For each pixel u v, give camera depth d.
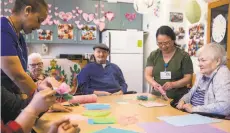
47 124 1.18
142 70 4.87
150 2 3.18
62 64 2.78
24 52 1.55
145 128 1.19
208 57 1.66
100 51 2.83
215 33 3.10
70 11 4.76
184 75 2.32
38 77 2.37
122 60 4.71
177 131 1.14
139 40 4.80
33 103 0.78
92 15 4.89
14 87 1.39
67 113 1.53
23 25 1.40
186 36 4.06
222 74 1.59
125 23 5.11
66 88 1.65
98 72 2.82
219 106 1.49
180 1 4.05
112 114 1.50
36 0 1.36
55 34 4.70
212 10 3.16
